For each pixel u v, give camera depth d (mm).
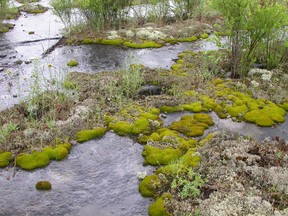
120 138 6660
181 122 7055
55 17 15125
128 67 9609
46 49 11188
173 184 5270
